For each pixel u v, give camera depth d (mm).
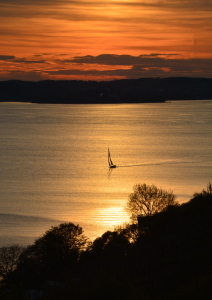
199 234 130000
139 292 79750
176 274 106938
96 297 79625
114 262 127562
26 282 150250
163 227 154750
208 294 89562
